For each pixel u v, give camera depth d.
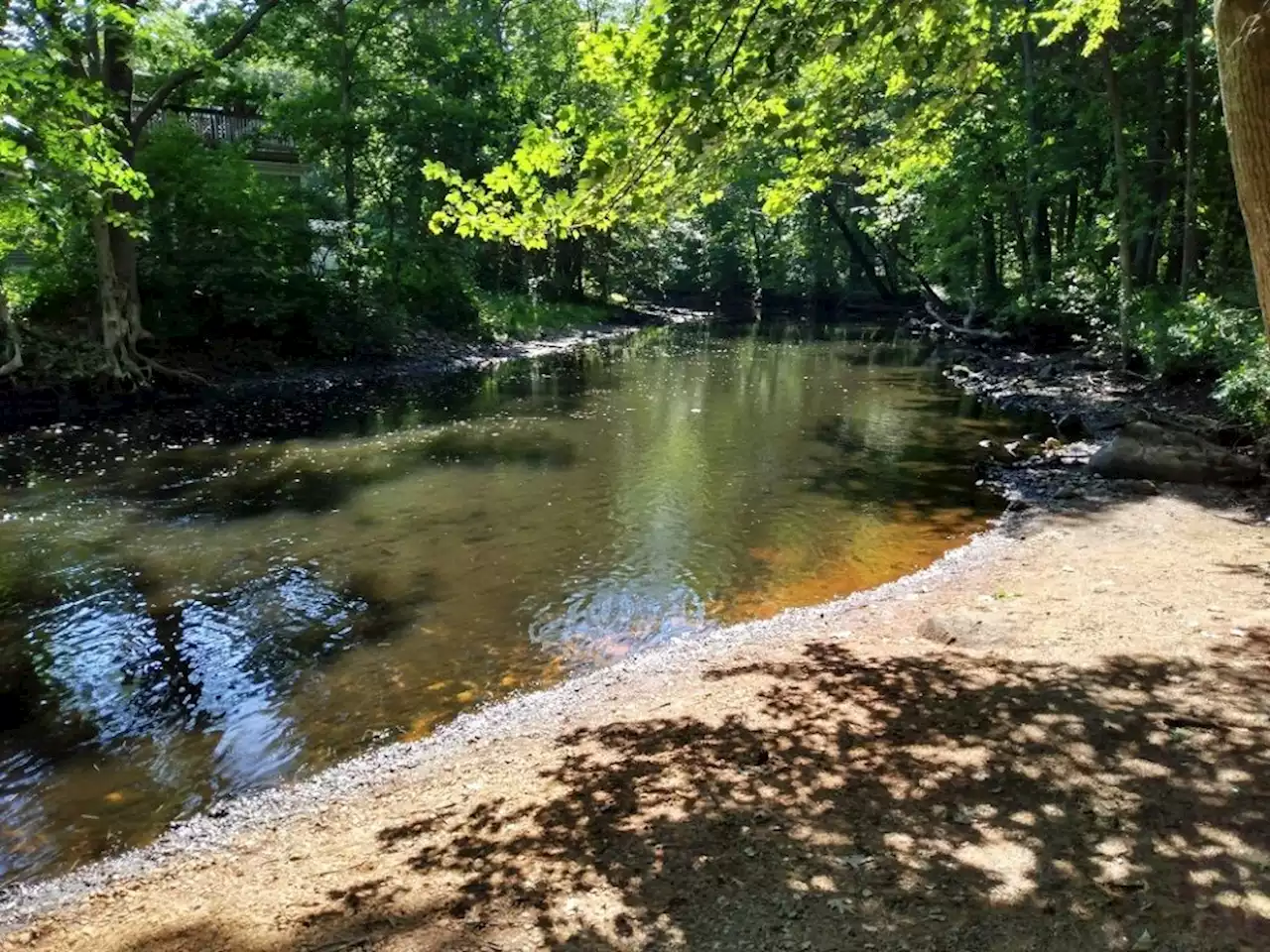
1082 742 4.38
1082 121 21.56
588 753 4.88
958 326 31.75
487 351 27.64
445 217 5.75
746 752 4.62
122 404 17.41
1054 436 14.92
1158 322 17.47
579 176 5.72
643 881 3.54
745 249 51.72
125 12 12.22
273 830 4.55
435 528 9.98
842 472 12.62
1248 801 3.75
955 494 11.39
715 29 5.40
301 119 24.12
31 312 18.47
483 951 3.19
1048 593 7.06
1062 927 3.05
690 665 6.25
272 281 22.09
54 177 10.68
